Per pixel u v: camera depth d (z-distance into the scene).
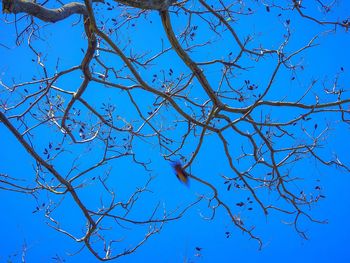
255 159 7.45
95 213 6.97
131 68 6.41
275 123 7.02
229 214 7.58
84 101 7.00
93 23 5.93
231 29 6.83
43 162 6.26
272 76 6.62
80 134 7.80
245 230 7.72
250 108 6.79
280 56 6.58
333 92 7.16
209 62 7.03
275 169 7.40
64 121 7.00
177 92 7.23
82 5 6.44
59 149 7.50
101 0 7.00
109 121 7.75
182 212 7.54
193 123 7.20
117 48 6.21
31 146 6.25
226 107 6.89
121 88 7.03
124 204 7.24
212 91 6.75
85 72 6.74
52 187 7.11
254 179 7.47
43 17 5.91
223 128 6.88
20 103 7.25
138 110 7.30
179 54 6.54
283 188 7.57
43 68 7.04
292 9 7.14
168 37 6.39
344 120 7.05
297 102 6.92
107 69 7.69
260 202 7.51
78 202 6.66
